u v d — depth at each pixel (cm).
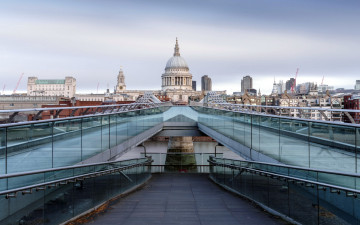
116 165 1586
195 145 11062
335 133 1141
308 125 1295
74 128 1415
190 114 4516
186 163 2825
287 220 1150
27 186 931
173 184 2131
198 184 2128
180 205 1416
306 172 1046
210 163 2433
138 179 2045
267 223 1124
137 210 1313
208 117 3234
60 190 1086
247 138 1953
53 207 1048
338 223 908
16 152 1073
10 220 875
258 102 14250
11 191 870
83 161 1491
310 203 1026
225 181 1931
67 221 1121
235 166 1714
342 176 900
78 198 1197
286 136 1455
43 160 1208
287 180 1154
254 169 1449
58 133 1295
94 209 1313
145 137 2767
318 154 1231
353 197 852
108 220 1152
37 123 1173
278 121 1527
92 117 1596
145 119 2753
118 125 1980
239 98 14425
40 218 988
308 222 1037
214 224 1108
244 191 1591
